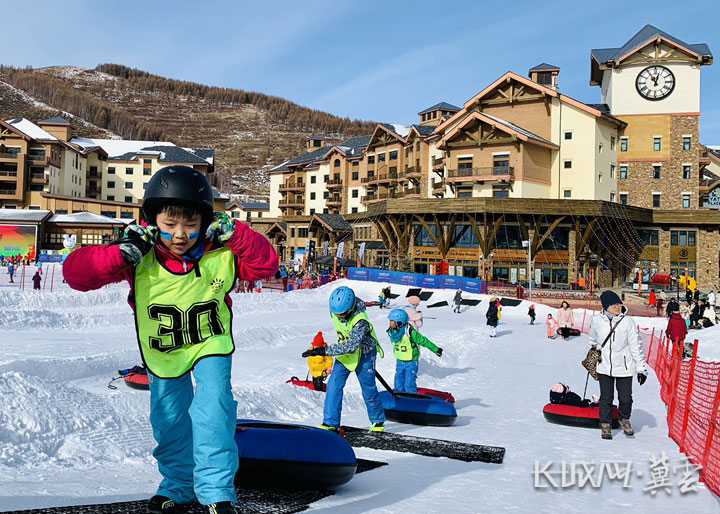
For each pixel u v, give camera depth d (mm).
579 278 50188
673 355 10812
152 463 5352
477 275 51031
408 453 6004
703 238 55812
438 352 9289
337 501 3971
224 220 2957
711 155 84438
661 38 56969
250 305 29109
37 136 82312
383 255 61906
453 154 54219
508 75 55375
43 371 9234
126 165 98062
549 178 54469
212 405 2867
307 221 82375
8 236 63750
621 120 58500
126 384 9133
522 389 12562
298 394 8812
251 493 3934
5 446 4922
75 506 3217
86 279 2738
